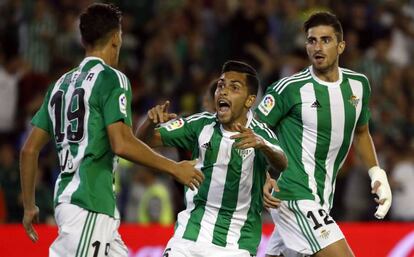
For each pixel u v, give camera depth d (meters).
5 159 39.28
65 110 20.56
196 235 21.97
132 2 50.28
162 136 22.28
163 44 46.78
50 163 40.19
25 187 21.17
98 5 20.97
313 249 23.61
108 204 20.27
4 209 38.22
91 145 20.12
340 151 24.17
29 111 43.03
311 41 23.70
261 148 20.67
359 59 46.62
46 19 47.38
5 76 44.56
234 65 22.00
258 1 48.38
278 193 23.95
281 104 23.98
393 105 45.22
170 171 19.78
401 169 40.75
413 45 50.00
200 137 22.19
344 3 49.28
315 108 23.77
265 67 45.00
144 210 39.09
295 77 24.19
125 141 19.77
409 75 47.25
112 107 19.91
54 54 46.81
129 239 32.12
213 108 24.41
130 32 48.78
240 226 22.08
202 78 45.22
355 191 39.75
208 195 22.08
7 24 47.53
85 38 20.78
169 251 22.00
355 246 31.98
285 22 46.94
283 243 24.83
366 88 24.30
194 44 47.34
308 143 23.84
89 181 20.12
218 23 47.75
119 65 46.28
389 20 50.34
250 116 22.38
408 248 31.88
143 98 44.66
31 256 31.92
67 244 20.05
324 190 24.00
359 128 24.70
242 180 21.92
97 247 20.05
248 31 46.41
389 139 43.25
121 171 39.91
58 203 20.31
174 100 44.66
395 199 40.38
